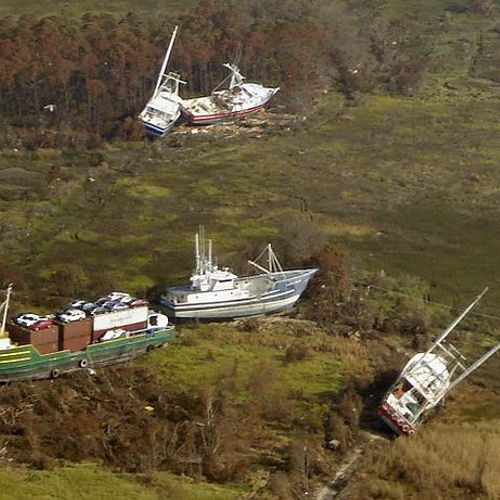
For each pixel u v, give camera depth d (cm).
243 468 18288
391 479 18475
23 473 17312
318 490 18075
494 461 18900
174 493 17025
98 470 17775
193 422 19938
